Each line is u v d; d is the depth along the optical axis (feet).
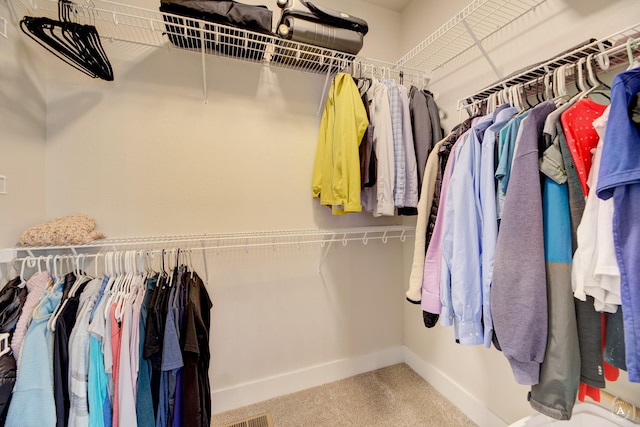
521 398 4.30
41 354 2.87
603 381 2.48
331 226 6.21
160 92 4.88
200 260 5.20
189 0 3.98
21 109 3.74
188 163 5.07
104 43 4.57
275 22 5.60
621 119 2.10
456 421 5.02
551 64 3.28
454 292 3.29
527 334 2.54
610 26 3.27
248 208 5.50
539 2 4.02
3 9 3.41
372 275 6.67
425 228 4.19
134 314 3.35
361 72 5.69
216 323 5.32
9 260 3.29
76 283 3.53
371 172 4.88
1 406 2.67
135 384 3.27
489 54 4.78
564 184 2.60
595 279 2.37
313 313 6.10
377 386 6.03
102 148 4.58
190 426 3.37
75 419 2.96
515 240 2.68
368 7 6.56
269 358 5.73
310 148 5.96
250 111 5.46
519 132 2.92
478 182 3.34
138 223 4.80
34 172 4.00
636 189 2.08
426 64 6.21
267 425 4.94
